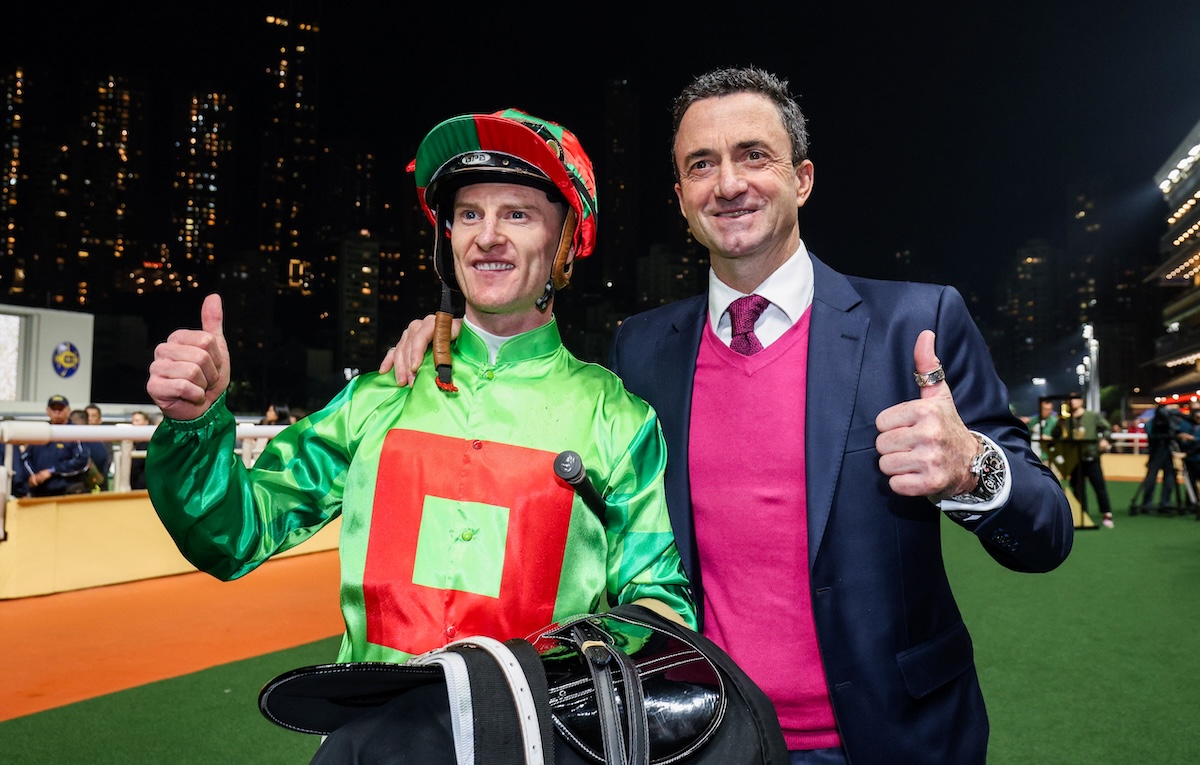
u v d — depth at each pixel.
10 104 111.75
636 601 1.39
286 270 137.62
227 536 1.35
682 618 1.39
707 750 1.00
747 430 1.57
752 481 1.55
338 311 122.56
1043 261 129.62
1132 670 3.94
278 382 80.44
